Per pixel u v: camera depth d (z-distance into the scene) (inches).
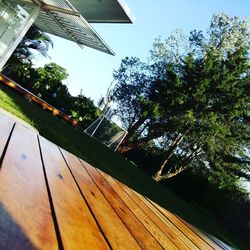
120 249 40.4
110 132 864.3
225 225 1144.2
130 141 1232.2
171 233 83.6
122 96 1289.4
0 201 30.0
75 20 340.5
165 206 369.7
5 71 981.2
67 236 32.5
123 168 459.5
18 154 48.6
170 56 1277.1
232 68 1058.1
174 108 1082.1
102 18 446.3
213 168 1173.7
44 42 986.7
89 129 829.2
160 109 1083.3
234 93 1047.6
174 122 1073.5
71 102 1040.8
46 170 51.9
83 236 35.6
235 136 1104.8
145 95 1238.3
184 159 1187.9
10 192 33.5
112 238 42.6
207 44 1224.2
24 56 980.6
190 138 1109.7
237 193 1155.9
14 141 54.2
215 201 1161.4
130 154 1289.4
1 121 62.3
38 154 58.4
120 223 54.8
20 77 994.1
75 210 42.7
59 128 378.9
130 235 51.7
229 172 1167.6
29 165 47.4
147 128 1213.1
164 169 1256.2
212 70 1043.3
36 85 997.8
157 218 93.2
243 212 1138.0
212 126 1045.8
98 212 50.4
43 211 34.6
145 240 55.5
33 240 27.1
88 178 73.5
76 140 365.1
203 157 1190.3
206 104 1075.3
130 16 393.7
